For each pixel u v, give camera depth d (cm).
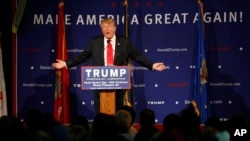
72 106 1897
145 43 1888
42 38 1889
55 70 1881
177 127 1227
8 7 1884
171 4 1883
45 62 1894
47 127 1229
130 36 1886
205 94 1850
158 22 1886
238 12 1875
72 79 1897
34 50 1891
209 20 1880
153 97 1895
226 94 1886
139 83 1895
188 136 1109
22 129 1130
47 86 1897
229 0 1875
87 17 1892
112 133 1102
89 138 1092
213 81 1886
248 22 1875
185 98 1892
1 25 1884
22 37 1886
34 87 1897
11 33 1891
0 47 1844
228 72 1881
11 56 1894
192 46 1884
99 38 1647
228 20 1878
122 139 1093
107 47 1631
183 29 1884
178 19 1883
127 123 1229
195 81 1862
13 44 1883
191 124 1230
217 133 1166
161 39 1888
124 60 1642
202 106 1852
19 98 1895
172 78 1894
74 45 1895
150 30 1888
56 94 1852
